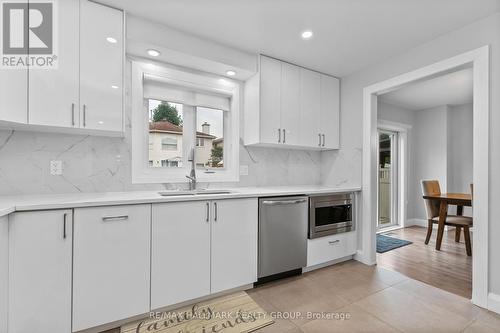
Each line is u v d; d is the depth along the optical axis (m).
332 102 3.05
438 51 2.16
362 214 2.79
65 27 1.64
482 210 1.83
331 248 2.60
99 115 1.75
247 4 1.78
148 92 2.31
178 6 1.81
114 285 1.54
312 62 2.71
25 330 1.30
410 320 1.69
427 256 3.00
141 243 1.62
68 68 1.64
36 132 1.83
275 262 2.21
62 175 1.91
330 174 3.23
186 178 2.45
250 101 2.67
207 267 1.87
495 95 1.79
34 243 1.33
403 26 2.01
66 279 1.41
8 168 1.74
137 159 2.19
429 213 3.51
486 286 1.81
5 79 1.38
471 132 4.34
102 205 1.50
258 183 2.89
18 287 1.29
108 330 1.56
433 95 3.90
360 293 2.06
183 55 2.17
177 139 2.51
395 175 4.71
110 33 1.80
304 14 1.89
